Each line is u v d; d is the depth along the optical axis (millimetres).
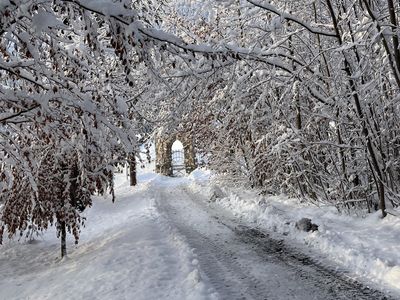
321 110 11438
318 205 12852
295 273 7391
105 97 8000
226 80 12109
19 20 6105
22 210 9750
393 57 9219
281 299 6156
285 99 12461
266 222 12188
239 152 20266
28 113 7000
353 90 10469
